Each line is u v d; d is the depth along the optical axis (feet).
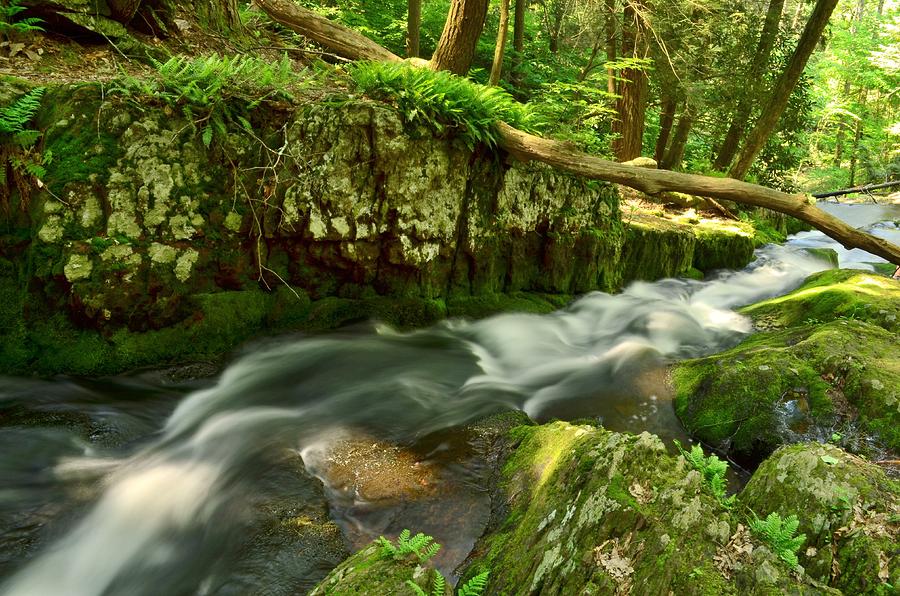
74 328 14.66
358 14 36.42
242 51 22.94
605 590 6.44
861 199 73.26
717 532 6.57
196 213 15.90
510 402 15.14
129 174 14.90
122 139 14.83
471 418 13.82
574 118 29.71
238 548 9.34
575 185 22.35
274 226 16.89
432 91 17.99
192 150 15.76
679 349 19.22
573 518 7.42
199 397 14.62
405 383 15.80
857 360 13.14
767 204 19.54
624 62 32.22
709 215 34.94
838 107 88.02
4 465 11.26
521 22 40.16
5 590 8.71
